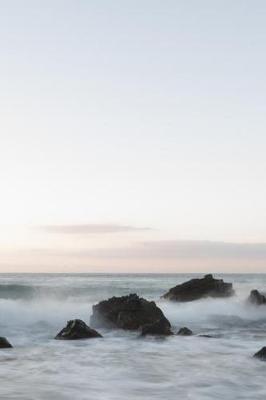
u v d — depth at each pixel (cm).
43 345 2464
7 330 3012
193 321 3606
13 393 1493
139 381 1684
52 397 1452
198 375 1784
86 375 1766
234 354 2233
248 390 1577
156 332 2802
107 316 3164
